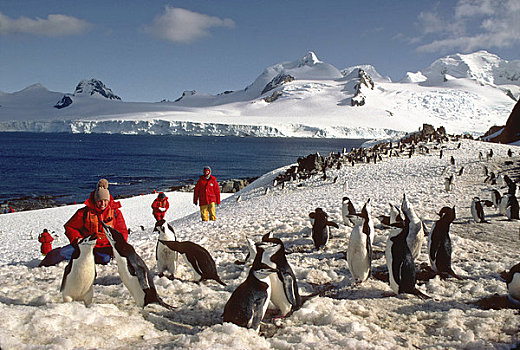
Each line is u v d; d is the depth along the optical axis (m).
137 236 18.17
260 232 10.36
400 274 5.04
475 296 5.07
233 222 12.91
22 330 3.39
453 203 14.10
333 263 6.91
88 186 56.59
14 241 23.06
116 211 7.94
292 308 4.50
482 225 10.35
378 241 8.17
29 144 152.75
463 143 38.94
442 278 5.85
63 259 8.25
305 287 5.57
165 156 109.06
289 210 14.77
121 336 3.76
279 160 103.12
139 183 60.44
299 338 3.77
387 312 4.67
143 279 4.42
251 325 3.96
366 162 32.78
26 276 6.97
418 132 48.06
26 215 33.09
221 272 6.62
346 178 27.12
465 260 6.86
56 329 3.49
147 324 4.10
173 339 3.71
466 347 3.63
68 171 73.31
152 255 8.69
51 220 30.84
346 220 9.91
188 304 4.96
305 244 8.70
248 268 6.60
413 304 4.92
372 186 22.33
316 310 4.61
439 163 27.80
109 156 105.88
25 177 64.75
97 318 3.89
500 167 24.08
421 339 3.88
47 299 4.84
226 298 5.04
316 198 19.09
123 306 4.75
